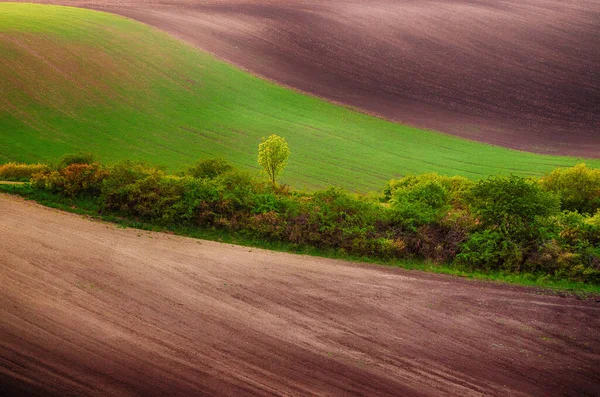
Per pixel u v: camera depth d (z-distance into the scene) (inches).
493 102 2539.4
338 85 2568.9
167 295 598.2
